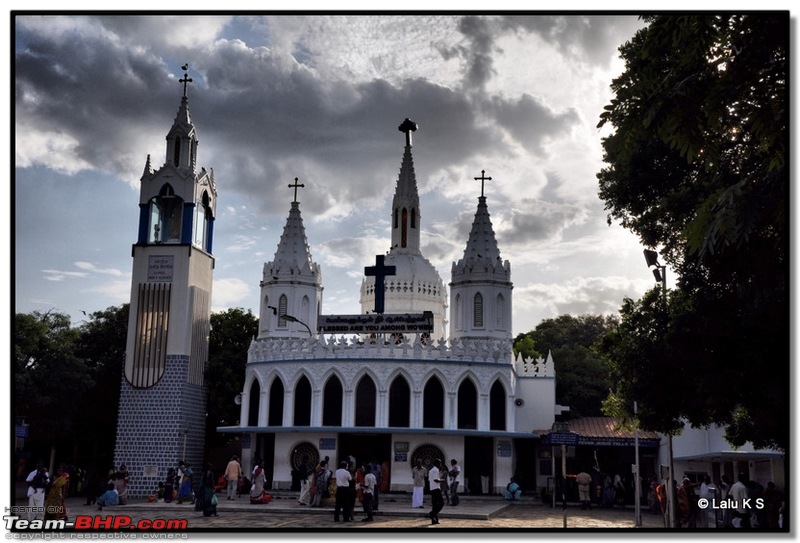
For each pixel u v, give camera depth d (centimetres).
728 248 2559
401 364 5431
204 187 6159
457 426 5406
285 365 5588
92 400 6284
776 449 3112
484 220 6397
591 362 7994
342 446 5494
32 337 5462
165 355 5716
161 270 5853
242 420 5712
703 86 2130
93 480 4719
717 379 2756
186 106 6144
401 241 7006
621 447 5666
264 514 3872
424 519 3688
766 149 2205
